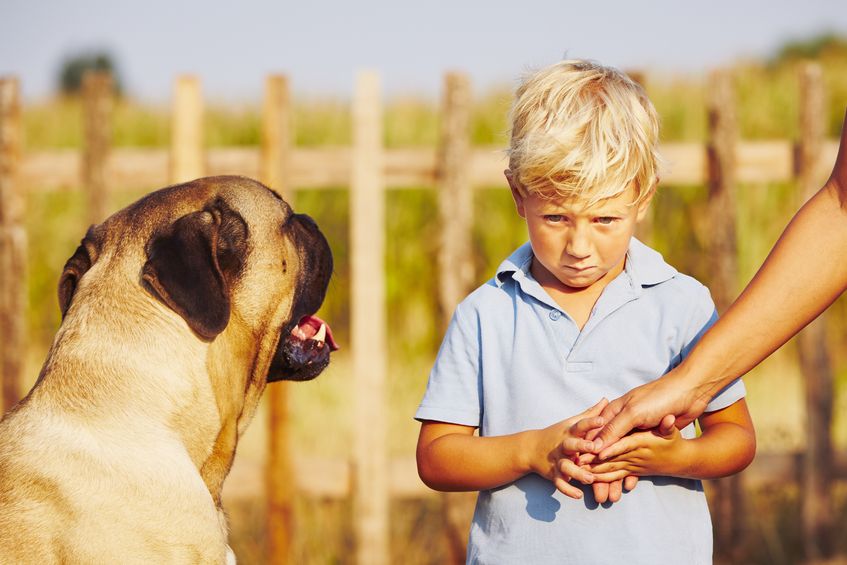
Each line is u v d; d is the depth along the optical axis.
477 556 2.54
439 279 5.77
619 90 2.48
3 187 5.88
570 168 2.32
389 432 6.30
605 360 2.49
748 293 2.31
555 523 2.44
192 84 5.72
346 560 5.83
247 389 3.09
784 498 6.21
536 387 2.52
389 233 7.48
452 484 2.54
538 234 2.45
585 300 2.57
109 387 2.74
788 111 8.12
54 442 2.65
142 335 2.79
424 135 7.86
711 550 2.49
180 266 2.74
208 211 2.94
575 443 2.28
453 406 2.62
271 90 5.70
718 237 5.87
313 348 3.26
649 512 2.40
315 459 5.68
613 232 2.40
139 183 5.85
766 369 7.02
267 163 5.70
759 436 6.32
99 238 2.98
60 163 5.89
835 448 5.91
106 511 2.56
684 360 2.33
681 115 7.85
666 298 2.54
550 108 2.46
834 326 7.57
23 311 5.97
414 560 5.90
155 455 2.70
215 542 2.74
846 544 5.91
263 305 3.01
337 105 8.38
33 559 2.51
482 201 7.52
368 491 5.62
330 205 7.79
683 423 2.33
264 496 5.63
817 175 5.89
